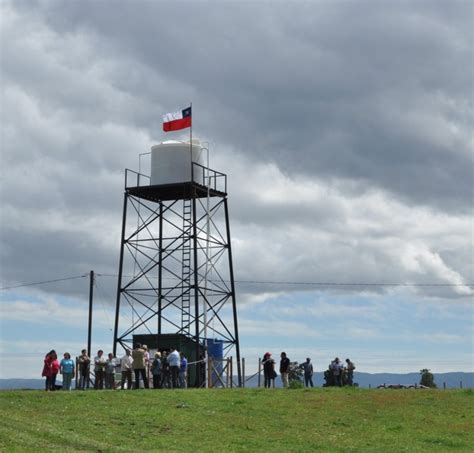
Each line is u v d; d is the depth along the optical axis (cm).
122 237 6456
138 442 3712
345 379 5959
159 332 6381
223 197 6644
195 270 6212
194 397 4784
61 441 3591
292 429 4191
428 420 4572
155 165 6481
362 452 3800
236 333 6544
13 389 4975
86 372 5300
